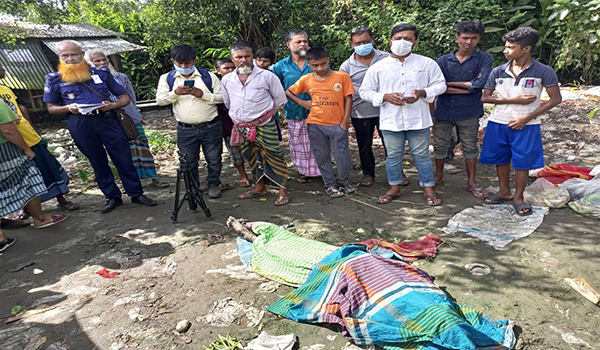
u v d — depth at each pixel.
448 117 4.35
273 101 4.42
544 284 2.91
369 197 4.62
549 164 5.29
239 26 9.27
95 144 4.41
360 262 2.80
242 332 2.63
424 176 4.27
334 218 4.16
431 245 3.45
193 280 3.22
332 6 10.20
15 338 2.70
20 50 9.80
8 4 7.52
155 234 4.06
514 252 3.32
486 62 4.12
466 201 4.35
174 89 4.41
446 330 2.23
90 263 3.58
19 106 4.34
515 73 3.70
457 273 3.10
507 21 9.84
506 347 2.30
